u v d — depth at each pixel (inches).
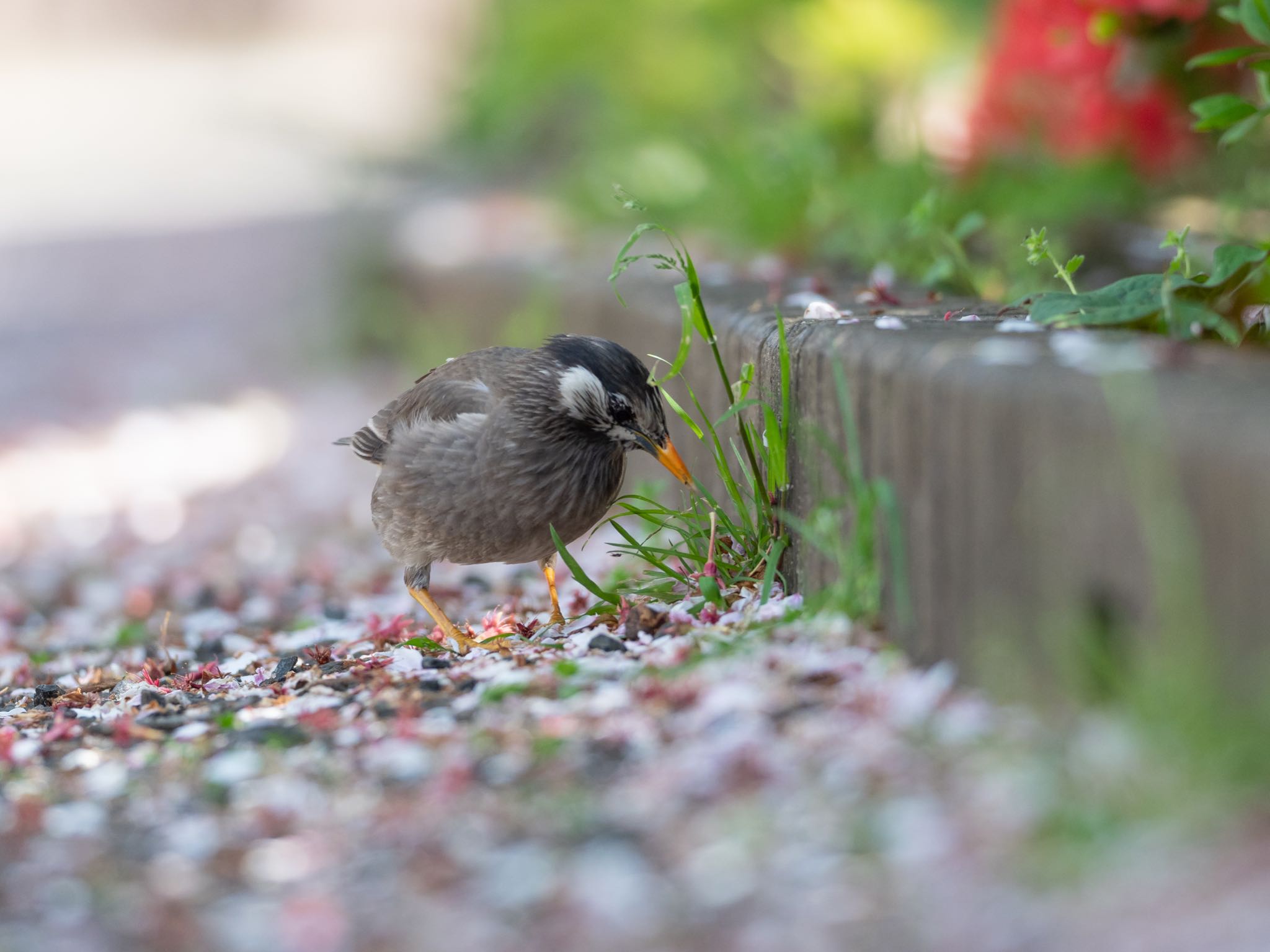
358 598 502.0
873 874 218.4
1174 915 193.9
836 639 299.6
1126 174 621.6
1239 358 259.3
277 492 733.9
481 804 254.5
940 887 212.4
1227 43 584.4
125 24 3090.6
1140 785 216.7
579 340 391.9
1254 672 207.9
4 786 290.8
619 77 997.2
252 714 318.3
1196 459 215.5
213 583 557.9
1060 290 457.1
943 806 231.5
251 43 3006.9
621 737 273.9
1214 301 316.5
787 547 349.1
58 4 3048.7
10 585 597.3
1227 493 210.4
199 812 267.4
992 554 259.6
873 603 301.3
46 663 450.3
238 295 1242.0
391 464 405.7
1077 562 238.8
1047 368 261.3
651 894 221.5
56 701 374.3
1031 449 248.1
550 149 1339.8
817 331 338.0
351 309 1069.8
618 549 501.7
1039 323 314.7
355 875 236.7
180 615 513.0
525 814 249.1
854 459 306.0
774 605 332.8
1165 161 625.3
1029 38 635.5
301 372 1042.7
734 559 365.7
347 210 1427.2
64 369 1077.1
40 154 2010.3
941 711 262.1
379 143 1674.5
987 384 259.0
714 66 935.7
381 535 420.2
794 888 218.1
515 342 725.9
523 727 286.8
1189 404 226.1
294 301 1195.9
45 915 232.1
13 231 1577.3
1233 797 209.3
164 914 229.6
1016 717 253.1
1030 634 251.1
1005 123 655.8
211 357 1086.4
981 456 260.8
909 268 549.6
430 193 1365.7
